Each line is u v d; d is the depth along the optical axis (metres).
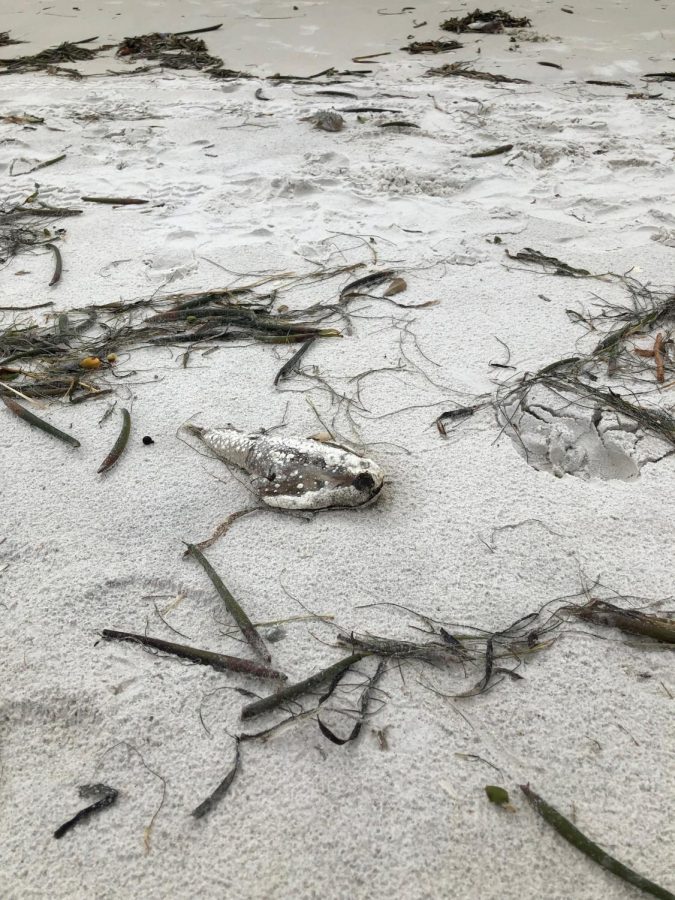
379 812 0.54
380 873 0.51
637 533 0.76
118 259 1.37
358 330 1.13
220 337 1.11
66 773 0.58
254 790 0.56
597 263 1.32
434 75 2.40
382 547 0.75
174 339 1.11
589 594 0.70
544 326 1.13
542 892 0.50
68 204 1.61
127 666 0.64
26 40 2.87
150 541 0.76
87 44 2.81
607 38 2.68
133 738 0.59
